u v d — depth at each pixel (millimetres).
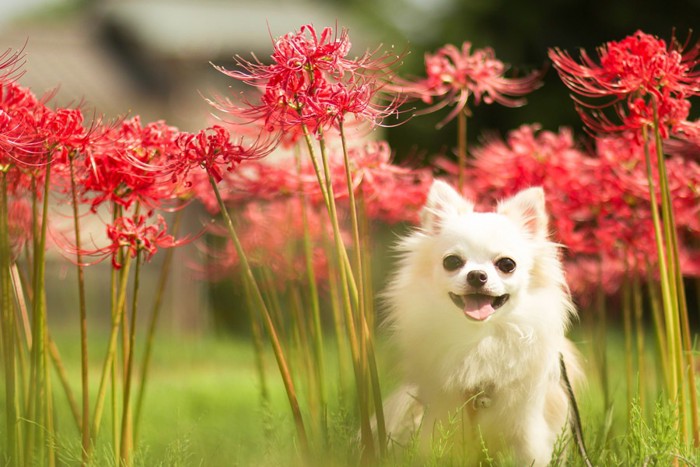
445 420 6375
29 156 5727
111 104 27688
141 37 31531
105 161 5906
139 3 34031
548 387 6672
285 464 6430
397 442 6039
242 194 7820
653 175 7426
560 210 8117
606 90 6340
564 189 8117
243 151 5441
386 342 6988
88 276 24969
